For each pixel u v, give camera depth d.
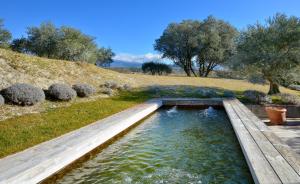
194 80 28.38
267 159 5.38
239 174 6.10
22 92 11.04
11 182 4.53
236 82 28.88
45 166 5.38
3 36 31.59
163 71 43.94
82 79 19.86
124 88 21.06
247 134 7.69
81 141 7.02
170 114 14.84
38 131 8.06
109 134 8.48
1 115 9.70
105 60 49.34
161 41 42.69
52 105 12.55
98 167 6.65
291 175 4.52
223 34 39.94
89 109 12.42
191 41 38.53
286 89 25.25
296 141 8.14
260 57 16.73
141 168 6.55
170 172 6.28
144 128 11.17
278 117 10.95
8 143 6.79
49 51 29.77
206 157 7.34
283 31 16.66
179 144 8.68
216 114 14.82
